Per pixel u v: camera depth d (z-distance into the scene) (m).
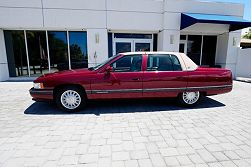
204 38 11.08
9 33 9.12
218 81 4.68
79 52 9.70
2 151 2.59
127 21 9.20
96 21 8.96
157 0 9.27
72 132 3.22
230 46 10.35
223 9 9.70
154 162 2.34
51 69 9.70
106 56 9.34
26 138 2.99
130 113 4.27
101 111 4.42
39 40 9.37
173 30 9.52
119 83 4.28
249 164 2.31
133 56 4.44
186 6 9.40
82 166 2.25
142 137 3.04
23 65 9.52
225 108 4.70
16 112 4.34
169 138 3.00
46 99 4.26
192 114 4.22
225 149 2.66
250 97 5.93
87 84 4.20
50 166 2.24
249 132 3.25
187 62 4.61
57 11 8.59
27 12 8.41
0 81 8.75
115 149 2.65
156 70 4.43
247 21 8.35
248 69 10.66
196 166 2.27
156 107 4.76
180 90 4.52
